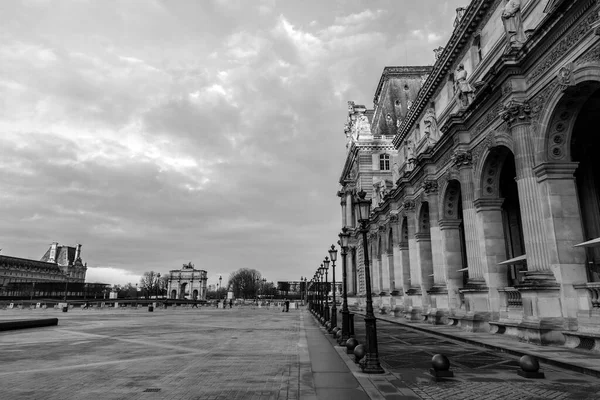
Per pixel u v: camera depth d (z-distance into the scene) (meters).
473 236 25.03
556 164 17.95
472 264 24.86
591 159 22.67
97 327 32.50
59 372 12.67
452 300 28.70
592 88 16.36
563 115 17.75
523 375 11.43
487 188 24.45
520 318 20.41
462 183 25.97
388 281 50.09
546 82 17.95
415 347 18.44
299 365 13.52
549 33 17.39
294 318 46.16
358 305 66.56
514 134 19.59
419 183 36.38
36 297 130.75
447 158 29.22
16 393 9.96
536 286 17.34
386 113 74.81
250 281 197.00
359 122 72.62
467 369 12.69
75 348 18.86
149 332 27.53
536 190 18.59
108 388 10.42
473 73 31.36
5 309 81.81
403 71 78.06
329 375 11.71
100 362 14.62
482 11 30.77
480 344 18.41
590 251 22.12
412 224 38.41
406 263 42.47
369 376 11.50
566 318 16.80
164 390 10.15
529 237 18.48
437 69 39.12
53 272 198.25
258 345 19.61
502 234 23.88
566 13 16.39
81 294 134.00
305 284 138.62
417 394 9.53
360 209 13.40
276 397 9.34
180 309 84.00
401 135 54.38
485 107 23.41
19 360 15.26
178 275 184.12
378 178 69.56
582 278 17.19
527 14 24.11
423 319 34.66
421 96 44.06
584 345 15.72
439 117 39.75
